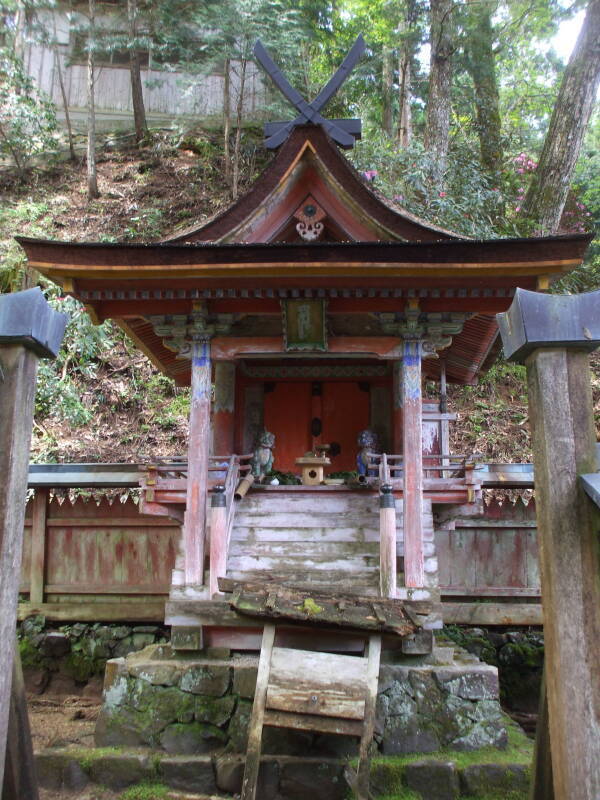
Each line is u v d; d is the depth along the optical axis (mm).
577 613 2801
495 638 8312
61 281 6266
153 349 8859
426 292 6328
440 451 8805
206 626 5879
